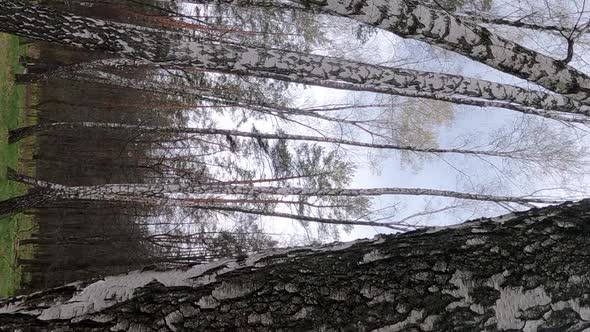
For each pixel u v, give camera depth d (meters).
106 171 11.05
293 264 1.66
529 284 1.63
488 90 2.85
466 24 2.14
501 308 1.59
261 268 1.65
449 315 1.58
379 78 2.79
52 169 10.38
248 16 9.93
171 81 11.38
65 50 10.56
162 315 1.51
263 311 1.54
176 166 11.98
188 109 11.59
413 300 1.58
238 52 2.62
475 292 1.60
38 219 10.51
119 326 1.49
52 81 10.55
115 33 2.50
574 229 1.74
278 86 10.07
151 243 10.98
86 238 10.17
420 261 1.65
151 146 11.66
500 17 5.87
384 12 2.03
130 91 11.52
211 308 1.53
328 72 2.73
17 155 9.07
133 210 11.41
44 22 2.39
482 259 1.66
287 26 9.76
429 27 2.09
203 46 2.60
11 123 8.77
